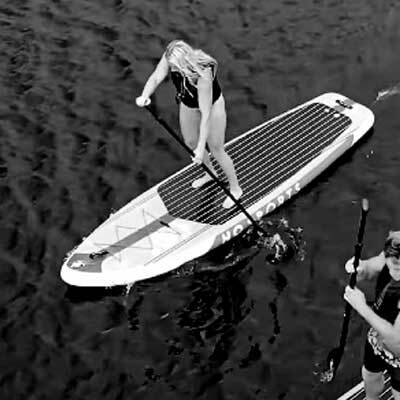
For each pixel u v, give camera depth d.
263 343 9.22
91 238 10.41
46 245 10.51
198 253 10.26
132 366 9.09
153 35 13.99
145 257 10.17
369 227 10.45
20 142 12.09
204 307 9.69
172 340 9.34
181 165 11.60
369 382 7.11
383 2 14.30
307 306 9.59
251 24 14.07
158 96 12.83
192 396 8.75
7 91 13.01
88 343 9.36
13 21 14.45
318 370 8.87
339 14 14.13
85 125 12.35
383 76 12.88
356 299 6.25
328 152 11.27
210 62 8.98
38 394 8.87
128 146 11.96
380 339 6.52
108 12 14.55
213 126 9.67
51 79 13.21
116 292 9.94
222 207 10.66
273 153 11.31
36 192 11.27
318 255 10.19
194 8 14.49
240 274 10.05
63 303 9.81
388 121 12.03
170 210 10.69
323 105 11.99
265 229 10.59
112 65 13.45
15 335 9.47
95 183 11.38
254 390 8.75
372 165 11.34
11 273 10.17
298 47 13.55
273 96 12.72
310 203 10.89
